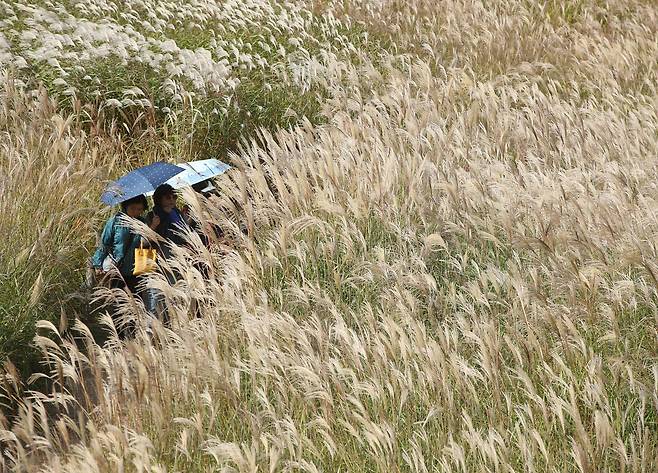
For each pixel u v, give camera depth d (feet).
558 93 110.11
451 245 62.13
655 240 55.16
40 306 57.77
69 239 65.77
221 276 58.03
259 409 48.34
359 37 119.96
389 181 64.44
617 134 81.15
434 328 53.26
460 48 121.70
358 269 57.31
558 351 50.90
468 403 46.62
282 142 75.25
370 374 48.49
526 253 60.49
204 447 44.32
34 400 54.08
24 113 78.79
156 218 63.05
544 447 41.06
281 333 52.54
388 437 41.57
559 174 70.38
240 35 108.68
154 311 58.90
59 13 99.60
